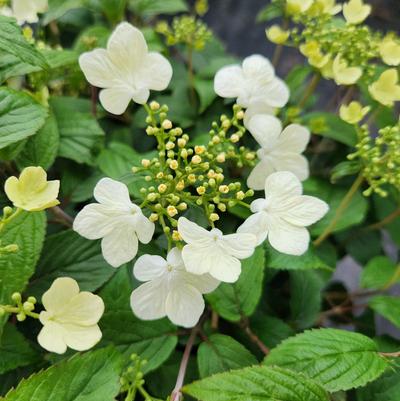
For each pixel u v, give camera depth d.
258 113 0.21
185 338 0.22
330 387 0.18
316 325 0.29
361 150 0.21
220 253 0.15
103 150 0.24
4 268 0.17
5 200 0.21
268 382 0.16
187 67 0.35
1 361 0.19
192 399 0.21
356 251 0.32
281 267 0.23
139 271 0.16
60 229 0.23
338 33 0.24
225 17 0.56
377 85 0.22
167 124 0.16
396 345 0.24
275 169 0.20
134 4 0.32
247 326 0.22
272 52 0.52
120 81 0.17
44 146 0.21
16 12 0.24
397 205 0.32
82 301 0.15
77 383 0.16
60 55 0.23
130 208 0.16
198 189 0.16
